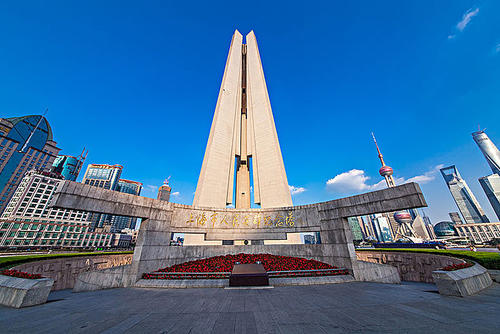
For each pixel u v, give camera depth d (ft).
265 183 89.30
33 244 230.27
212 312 19.39
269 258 44.68
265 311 19.48
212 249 47.52
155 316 18.35
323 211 45.75
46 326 15.98
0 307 21.44
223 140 97.71
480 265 33.17
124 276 34.60
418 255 49.49
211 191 86.38
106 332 14.85
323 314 18.28
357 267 37.78
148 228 39.01
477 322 15.51
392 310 19.02
